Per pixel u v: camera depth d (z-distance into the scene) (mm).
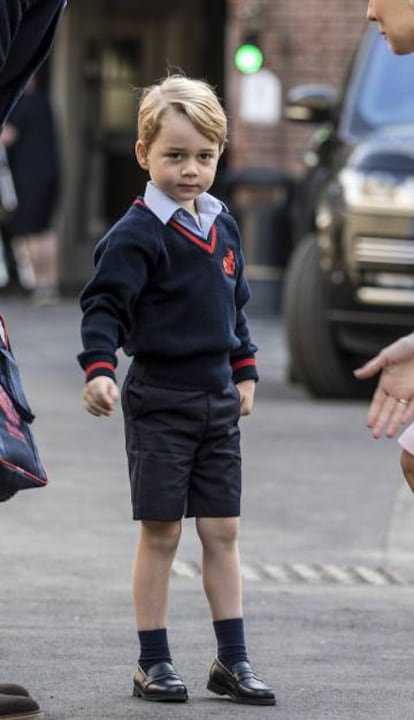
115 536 19047
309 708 12547
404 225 28141
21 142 47812
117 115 53188
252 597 16406
